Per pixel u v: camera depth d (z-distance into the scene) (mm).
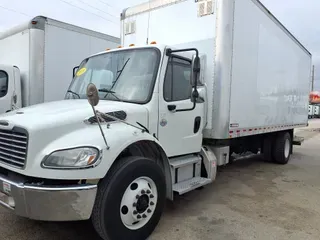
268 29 6641
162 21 5684
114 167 3225
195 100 4227
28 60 7129
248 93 5902
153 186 3568
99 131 3168
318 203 5074
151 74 3980
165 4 5641
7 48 7984
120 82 4164
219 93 4988
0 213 4227
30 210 2865
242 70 5578
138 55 4227
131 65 4215
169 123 4148
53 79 7414
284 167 8195
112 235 3119
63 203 2840
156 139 3701
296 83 8938
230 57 5094
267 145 8516
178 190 4070
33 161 2893
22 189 2844
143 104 3859
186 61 4492
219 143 5605
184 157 4715
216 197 5258
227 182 6352
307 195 5531
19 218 4062
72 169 2842
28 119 3111
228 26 4996
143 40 5938
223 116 5039
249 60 5832
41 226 3842
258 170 7723
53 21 7352
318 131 21859
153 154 3977
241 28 5434
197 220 4180
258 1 6047
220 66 4969
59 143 2953
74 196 2857
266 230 3918
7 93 6977
